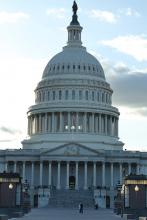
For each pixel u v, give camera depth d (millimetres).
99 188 190125
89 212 139375
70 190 188750
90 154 198000
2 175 115188
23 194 131250
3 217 79500
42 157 197500
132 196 116438
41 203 182125
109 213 134875
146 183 116875
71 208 169750
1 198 114375
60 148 198625
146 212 102500
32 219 94000
